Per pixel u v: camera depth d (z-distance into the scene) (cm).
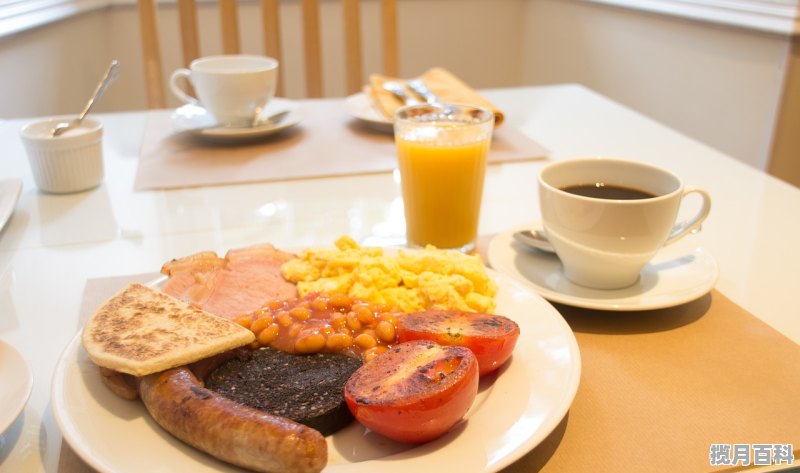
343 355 76
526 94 206
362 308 79
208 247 111
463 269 87
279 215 123
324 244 103
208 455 61
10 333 88
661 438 68
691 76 270
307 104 189
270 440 55
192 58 216
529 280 97
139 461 59
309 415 64
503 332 73
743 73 244
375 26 341
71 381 69
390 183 137
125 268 104
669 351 82
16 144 160
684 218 123
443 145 104
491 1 359
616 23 306
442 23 354
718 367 79
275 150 153
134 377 68
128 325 73
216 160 147
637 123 179
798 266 105
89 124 138
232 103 154
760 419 70
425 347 70
